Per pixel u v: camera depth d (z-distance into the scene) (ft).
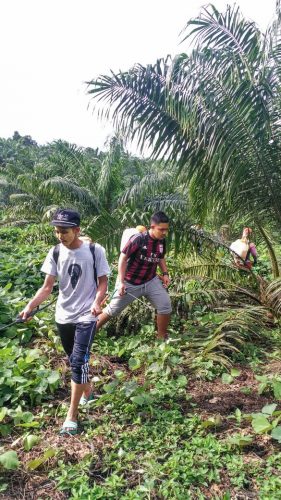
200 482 9.33
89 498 8.71
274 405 11.09
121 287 15.08
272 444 10.53
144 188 24.75
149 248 14.96
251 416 11.13
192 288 19.38
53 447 10.44
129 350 15.87
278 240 20.57
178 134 17.63
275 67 17.04
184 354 15.48
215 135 16.47
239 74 16.08
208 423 11.05
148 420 11.50
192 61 16.53
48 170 52.80
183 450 10.32
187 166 18.16
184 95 16.39
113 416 11.63
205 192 18.66
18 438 10.87
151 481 9.11
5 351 13.57
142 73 17.28
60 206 42.01
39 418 11.55
